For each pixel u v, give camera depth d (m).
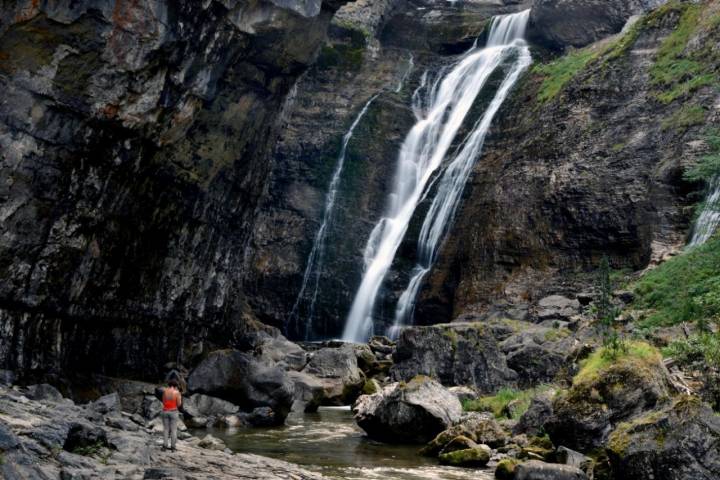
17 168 14.51
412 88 46.09
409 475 12.73
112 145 16.50
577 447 12.95
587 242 31.59
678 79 32.28
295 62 21.39
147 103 16.61
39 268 15.58
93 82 15.24
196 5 16.48
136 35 15.40
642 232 29.75
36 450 8.76
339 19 48.47
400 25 51.81
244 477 10.48
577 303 27.56
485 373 21.22
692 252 24.73
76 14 14.23
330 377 23.83
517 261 33.16
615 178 31.61
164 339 21.34
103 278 17.75
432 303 35.81
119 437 11.07
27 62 14.16
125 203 17.81
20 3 13.42
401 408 16.23
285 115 25.03
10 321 15.14
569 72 37.81
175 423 11.74
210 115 20.08
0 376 14.45
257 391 18.61
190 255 21.61
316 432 17.58
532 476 11.70
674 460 10.34
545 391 16.20
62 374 16.48
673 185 29.05
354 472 12.88
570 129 34.66
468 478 12.55
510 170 35.72
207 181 21.06
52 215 15.55
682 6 35.06
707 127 29.23
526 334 22.66
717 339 16.03
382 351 29.55
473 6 54.06
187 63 17.22
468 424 15.31
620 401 12.83
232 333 26.55
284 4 18.86
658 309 22.98
